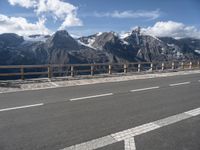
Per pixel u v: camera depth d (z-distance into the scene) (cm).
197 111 847
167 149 525
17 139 569
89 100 1008
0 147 525
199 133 624
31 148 522
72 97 1066
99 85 1472
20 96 1078
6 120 712
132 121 716
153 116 774
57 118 738
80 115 773
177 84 1579
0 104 912
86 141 562
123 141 565
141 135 604
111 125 677
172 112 827
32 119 724
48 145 538
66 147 529
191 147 538
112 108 872
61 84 1491
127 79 1841
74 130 633
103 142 557
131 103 960
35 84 1459
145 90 1298
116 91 1247
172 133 621
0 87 1318
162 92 1241
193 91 1288
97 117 753
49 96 1084
